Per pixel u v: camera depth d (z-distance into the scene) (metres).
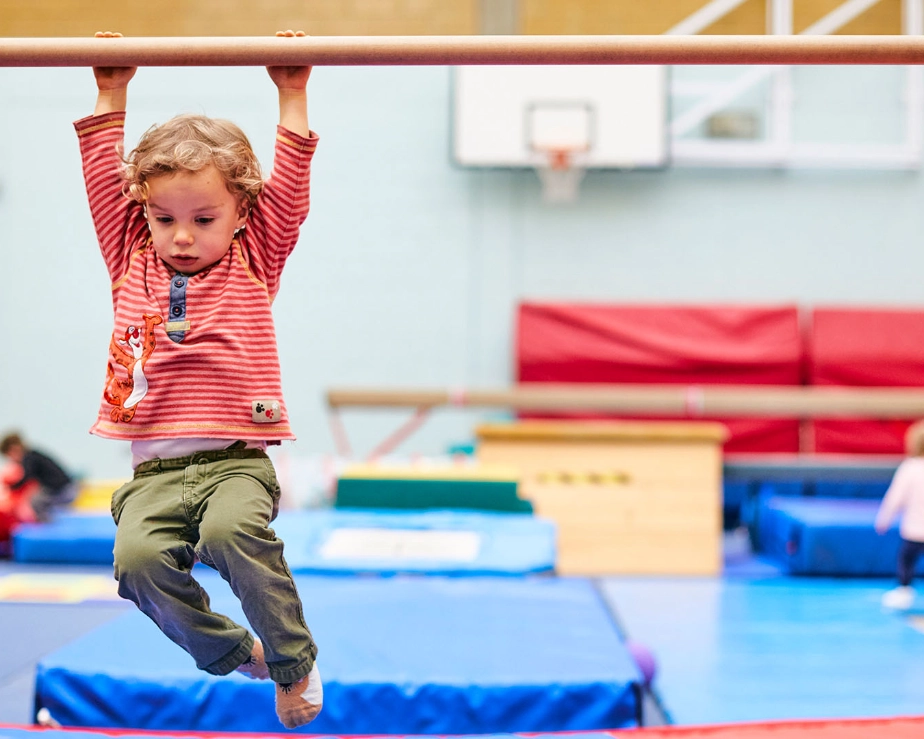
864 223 6.70
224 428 1.54
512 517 4.37
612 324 6.32
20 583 4.46
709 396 5.52
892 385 6.19
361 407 5.82
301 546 3.96
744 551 5.83
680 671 3.10
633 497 5.12
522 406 5.69
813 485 5.93
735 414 5.64
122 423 1.56
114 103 1.77
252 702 2.23
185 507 1.54
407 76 6.79
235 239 1.64
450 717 2.22
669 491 5.12
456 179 6.76
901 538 4.50
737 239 6.70
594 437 5.13
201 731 2.23
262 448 1.63
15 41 1.75
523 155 6.47
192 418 1.54
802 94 6.71
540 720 2.22
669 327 6.32
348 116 6.80
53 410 6.74
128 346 1.59
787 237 6.71
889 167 6.70
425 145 6.78
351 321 6.77
